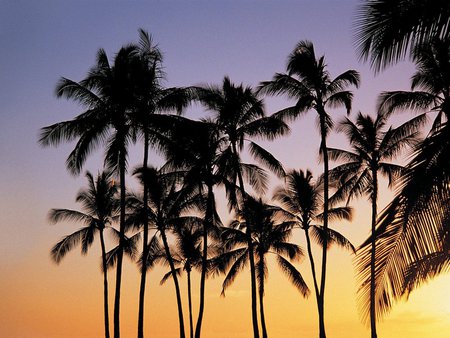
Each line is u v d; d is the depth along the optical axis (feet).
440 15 24.17
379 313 24.53
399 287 24.21
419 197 23.15
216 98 127.85
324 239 133.18
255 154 131.13
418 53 25.08
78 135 110.42
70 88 110.11
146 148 115.85
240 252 165.89
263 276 165.48
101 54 112.27
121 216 111.96
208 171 128.88
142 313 114.11
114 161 110.83
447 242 23.26
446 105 26.81
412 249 23.77
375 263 24.40
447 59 27.20
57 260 161.89
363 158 150.51
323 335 131.75
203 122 122.52
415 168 23.32
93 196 163.12
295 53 129.18
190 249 174.50
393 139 145.18
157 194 149.28
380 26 24.57
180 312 153.48
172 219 148.66
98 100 112.16
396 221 23.76
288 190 161.79
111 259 161.17
